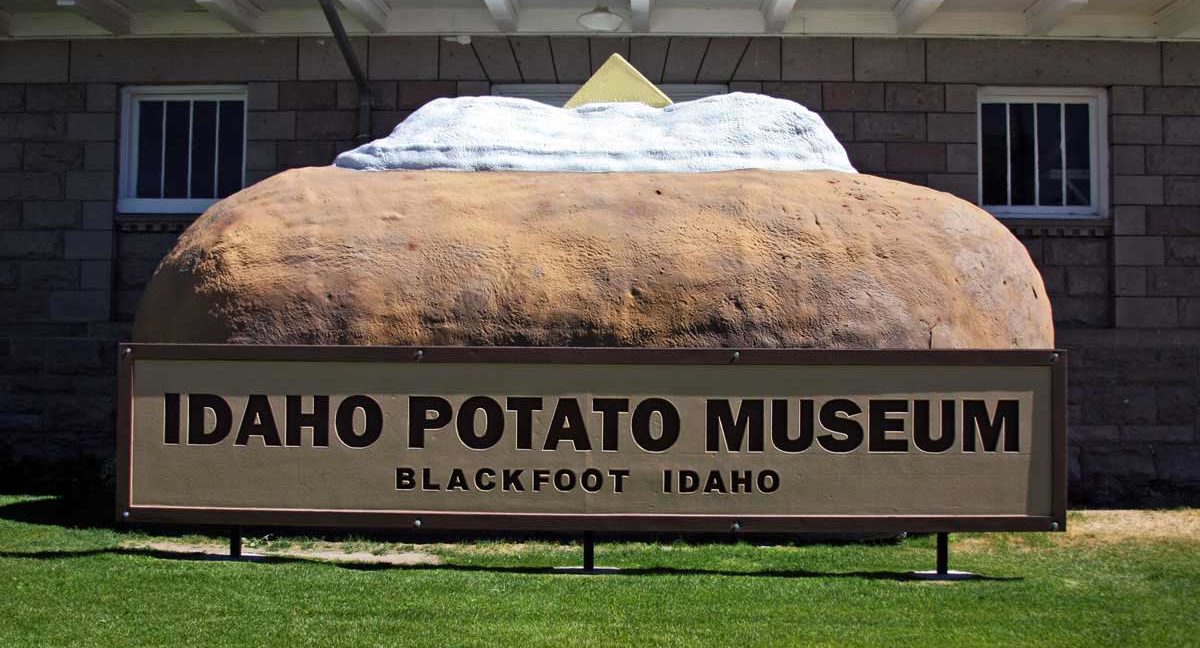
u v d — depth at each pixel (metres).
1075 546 7.70
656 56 11.51
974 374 5.87
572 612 5.09
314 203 7.07
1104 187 11.59
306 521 5.88
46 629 4.75
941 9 11.30
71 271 11.77
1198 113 11.52
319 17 11.60
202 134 12.09
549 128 8.02
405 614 5.04
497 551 6.94
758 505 5.81
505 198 7.01
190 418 5.97
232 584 5.62
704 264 6.58
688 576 6.00
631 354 5.84
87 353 11.45
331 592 5.46
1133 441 11.20
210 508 5.92
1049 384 5.89
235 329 6.61
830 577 6.07
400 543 7.22
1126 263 11.40
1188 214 11.48
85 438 11.41
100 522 8.12
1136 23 11.42
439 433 5.87
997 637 4.80
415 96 11.59
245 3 11.31
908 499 5.83
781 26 11.14
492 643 4.55
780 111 8.02
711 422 5.83
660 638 4.66
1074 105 11.81
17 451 11.41
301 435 5.91
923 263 6.83
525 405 5.86
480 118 8.02
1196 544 7.86
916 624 5.01
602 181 7.19
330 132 11.66
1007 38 11.44
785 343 6.44
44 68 11.86
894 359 5.84
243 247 6.85
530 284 6.53
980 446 5.85
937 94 11.48
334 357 5.92
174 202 12.04
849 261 6.71
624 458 5.84
